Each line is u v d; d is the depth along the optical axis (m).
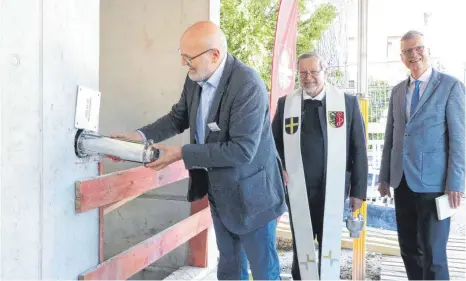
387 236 4.77
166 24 3.83
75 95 1.95
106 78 4.02
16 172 1.65
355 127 2.79
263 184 2.13
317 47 10.47
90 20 2.05
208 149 1.95
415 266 2.90
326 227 2.75
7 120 1.60
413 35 2.69
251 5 9.86
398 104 2.86
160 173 2.71
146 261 2.53
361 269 3.54
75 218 1.99
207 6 3.71
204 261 3.69
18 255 1.68
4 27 1.57
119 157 2.01
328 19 10.38
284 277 3.74
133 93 3.96
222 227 2.33
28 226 1.71
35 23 1.70
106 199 2.15
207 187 2.31
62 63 1.86
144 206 3.94
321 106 2.77
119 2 3.94
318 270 2.95
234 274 2.45
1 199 1.59
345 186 2.83
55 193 1.85
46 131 1.78
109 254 4.04
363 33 3.41
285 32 3.85
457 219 5.87
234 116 1.98
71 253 1.97
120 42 3.97
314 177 2.81
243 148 1.94
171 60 3.84
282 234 4.95
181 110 2.39
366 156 2.80
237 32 9.45
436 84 2.66
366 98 3.38
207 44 1.96
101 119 4.05
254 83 1.99
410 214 2.86
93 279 2.05
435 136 2.63
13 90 1.62
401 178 2.82
